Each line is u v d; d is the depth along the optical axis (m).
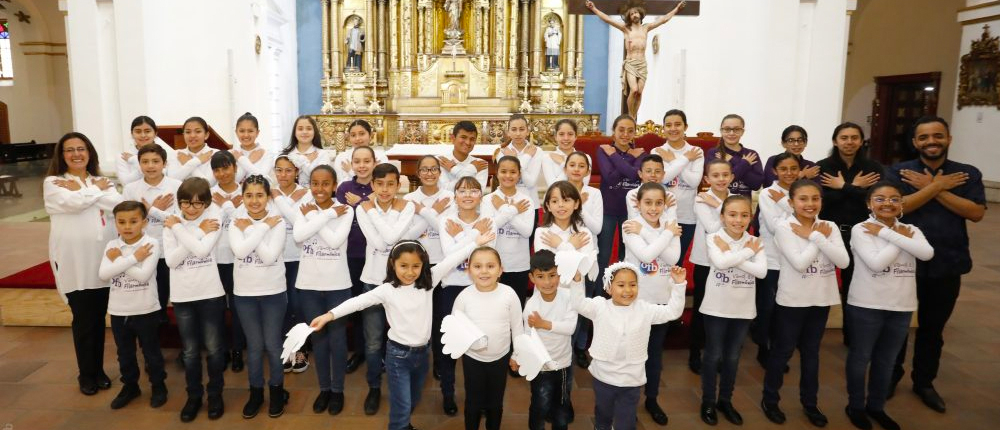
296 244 3.57
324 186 3.44
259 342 3.44
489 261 2.85
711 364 3.40
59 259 3.55
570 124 4.29
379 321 3.52
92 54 6.54
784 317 3.36
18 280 4.75
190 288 3.31
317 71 14.04
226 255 3.92
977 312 5.26
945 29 12.34
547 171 4.29
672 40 9.39
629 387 2.79
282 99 12.79
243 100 8.76
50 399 3.62
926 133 3.38
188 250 3.29
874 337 3.32
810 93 7.10
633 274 2.76
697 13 7.30
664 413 3.48
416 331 3.00
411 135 12.71
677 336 4.52
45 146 17.94
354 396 3.74
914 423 3.44
